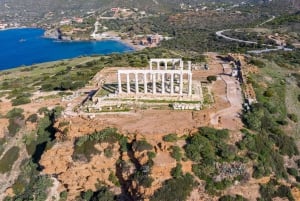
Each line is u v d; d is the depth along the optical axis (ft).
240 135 288.10
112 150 280.72
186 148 266.77
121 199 272.10
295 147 316.60
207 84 402.52
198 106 329.72
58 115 341.62
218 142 275.59
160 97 351.46
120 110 327.47
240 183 260.62
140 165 262.06
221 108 334.03
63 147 288.30
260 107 336.49
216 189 254.47
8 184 323.98
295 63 543.39
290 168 294.05
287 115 363.15
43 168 297.74
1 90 483.10
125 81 420.36
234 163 266.57
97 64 606.96
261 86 402.52
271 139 307.17
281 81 434.71
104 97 360.07
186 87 379.76
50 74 586.04
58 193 293.64
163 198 244.63
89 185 285.02
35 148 343.46
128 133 281.54
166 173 254.68
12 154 344.49
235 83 406.00
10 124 367.25
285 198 266.16
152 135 274.36
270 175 272.31
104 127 291.79
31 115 369.09
